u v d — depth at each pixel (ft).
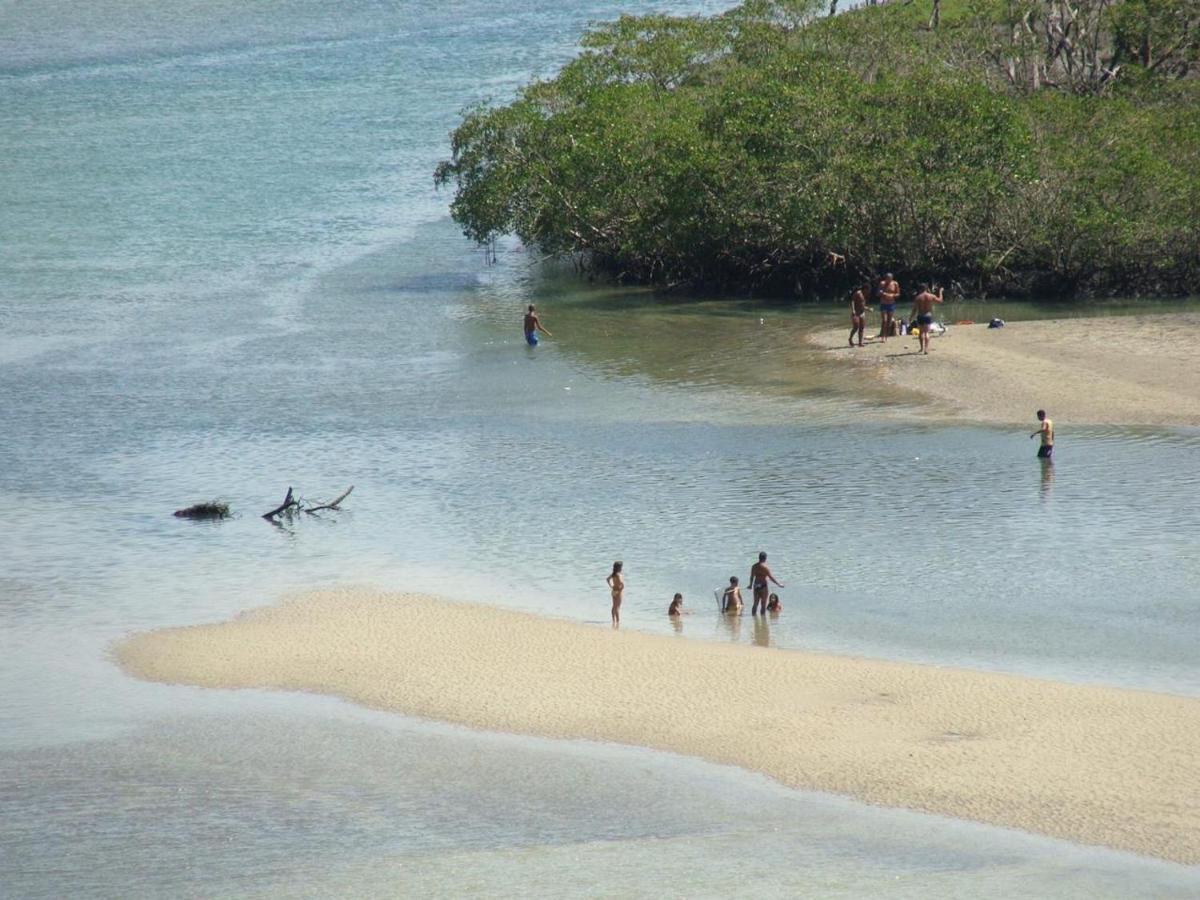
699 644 416.05
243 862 308.40
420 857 308.40
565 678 395.55
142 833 321.11
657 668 399.44
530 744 358.64
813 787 330.95
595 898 289.94
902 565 474.08
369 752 357.82
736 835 312.71
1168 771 327.67
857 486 557.33
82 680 406.62
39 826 324.80
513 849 311.06
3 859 311.06
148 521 555.69
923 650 407.44
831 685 383.45
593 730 364.58
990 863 296.71
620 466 599.57
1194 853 295.28
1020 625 422.41
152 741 366.84
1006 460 581.12
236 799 335.88
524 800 331.77
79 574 497.87
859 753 344.49
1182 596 439.22
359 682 399.03
